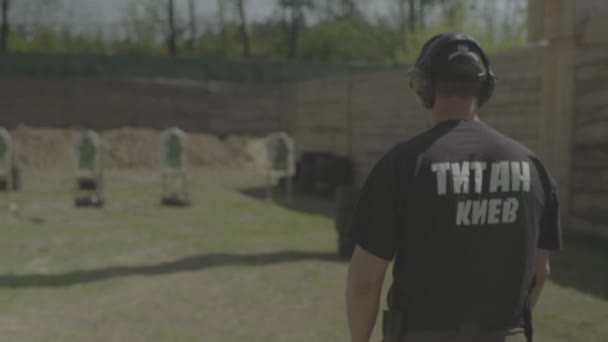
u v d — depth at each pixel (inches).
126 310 210.7
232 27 1589.6
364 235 64.1
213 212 456.1
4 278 251.4
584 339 179.5
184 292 233.3
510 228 63.7
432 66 67.4
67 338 182.5
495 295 63.1
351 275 66.0
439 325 62.7
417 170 62.3
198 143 867.4
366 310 66.1
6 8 1325.0
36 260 286.2
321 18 1753.2
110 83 918.4
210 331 190.2
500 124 382.0
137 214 440.5
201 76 983.0
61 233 355.6
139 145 843.4
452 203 61.7
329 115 612.7
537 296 73.2
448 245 61.8
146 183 655.1
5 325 193.6
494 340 62.7
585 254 289.0
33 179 671.8
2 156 504.4
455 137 64.6
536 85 349.1
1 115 868.0
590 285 236.8
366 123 542.9
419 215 62.0
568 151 328.8
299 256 295.6
